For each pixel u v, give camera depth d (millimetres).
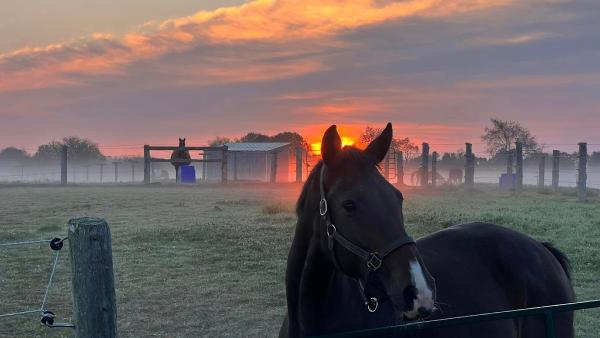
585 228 13531
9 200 22953
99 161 66250
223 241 12234
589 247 11414
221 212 17875
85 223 3180
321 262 3391
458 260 4273
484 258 4410
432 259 4164
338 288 3512
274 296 8547
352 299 3537
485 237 4543
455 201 21531
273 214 16797
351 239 3061
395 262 2938
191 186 32750
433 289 2902
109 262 3223
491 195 25516
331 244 3168
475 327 3936
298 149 36094
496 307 4113
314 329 3475
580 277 9430
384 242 2977
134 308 7965
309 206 3420
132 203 21312
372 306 3184
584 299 8258
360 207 3049
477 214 15672
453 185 31594
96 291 3166
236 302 8258
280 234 12891
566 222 14492
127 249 11625
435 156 34594
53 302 8250
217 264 10391
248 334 7023
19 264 10422
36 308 7969
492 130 58031
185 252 11359
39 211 18641
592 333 6941
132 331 7090
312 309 3469
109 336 3203
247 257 10859
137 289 8844
